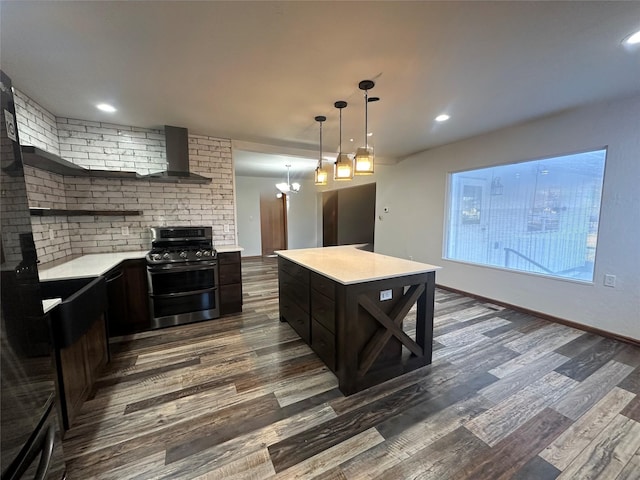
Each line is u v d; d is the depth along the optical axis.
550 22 1.56
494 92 2.47
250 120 3.14
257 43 1.75
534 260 3.46
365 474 1.37
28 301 0.95
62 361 1.57
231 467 1.41
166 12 1.45
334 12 1.47
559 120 3.05
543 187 3.33
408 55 1.88
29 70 2.02
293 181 8.41
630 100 2.58
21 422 0.87
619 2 1.40
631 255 2.65
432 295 2.29
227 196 3.93
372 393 1.99
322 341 2.29
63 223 2.98
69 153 3.06
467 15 1.50
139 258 2.96
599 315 2.87
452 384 2.08
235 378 2.16
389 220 5.62
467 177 4.19
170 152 3.34
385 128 3.48
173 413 1.78
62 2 1.36
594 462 1.43
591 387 2.03
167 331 3.02
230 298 3.48
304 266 2.47
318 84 2.29
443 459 1.45
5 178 0.85
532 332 2.95
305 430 1.64
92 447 1.52
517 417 1.74
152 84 2.27
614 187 2.72
